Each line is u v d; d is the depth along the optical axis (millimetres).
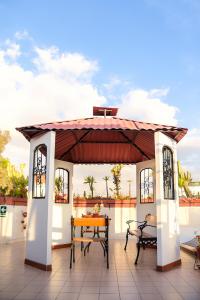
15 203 11781
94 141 10445
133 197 15773
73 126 7648
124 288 5359
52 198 7078
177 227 7672
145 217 10375
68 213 10859
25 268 6953
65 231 10641
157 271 6707
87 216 9719
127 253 9281
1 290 5184
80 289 5285
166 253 6941
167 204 7289
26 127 7445
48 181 7098
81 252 9422
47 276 6215
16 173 13602
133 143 10320
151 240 7723
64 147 10289
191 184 18859
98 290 5230
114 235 13523
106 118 9406
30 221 7629
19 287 5379
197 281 5840
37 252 7098
